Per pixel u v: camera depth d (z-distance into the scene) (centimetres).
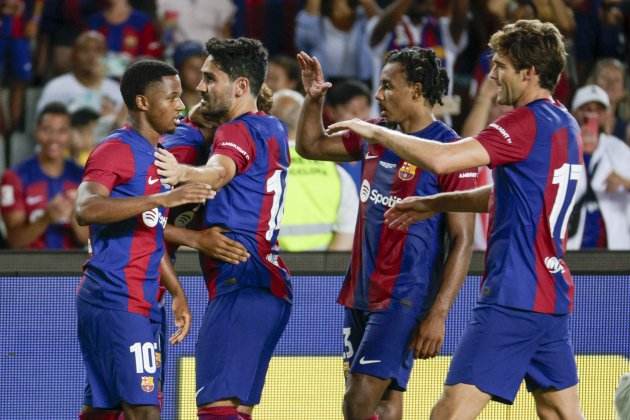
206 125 1861
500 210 1614
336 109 2938
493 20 3144
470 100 3084
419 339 1753
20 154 3092
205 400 1709
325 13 3172
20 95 3120
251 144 1714
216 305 1742
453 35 3128
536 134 1578
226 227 1731
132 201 1585
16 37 3120
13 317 2112
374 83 3162
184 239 1725
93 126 3002
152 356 1680
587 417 2155
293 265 2253
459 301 2169
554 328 1633
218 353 1716
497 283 1606
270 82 2977
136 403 1661
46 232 2933
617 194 2988
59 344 2120
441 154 1545
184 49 2980
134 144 1666
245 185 1730
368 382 1773
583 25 3234
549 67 1606
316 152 1883
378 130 1570
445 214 1794
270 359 1934
